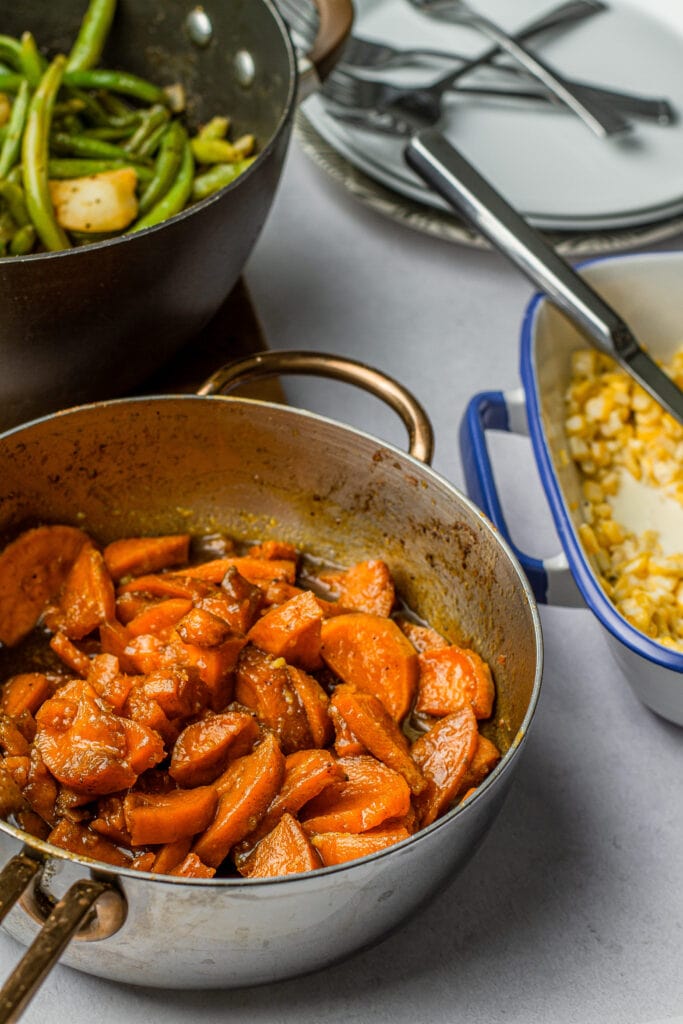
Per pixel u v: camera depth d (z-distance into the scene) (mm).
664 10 1190
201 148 1048
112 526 935
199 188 1043
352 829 820
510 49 1147
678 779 917
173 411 897
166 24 1064
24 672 894
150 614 890
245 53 1040
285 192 1142
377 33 1174
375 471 902
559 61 1166
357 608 915
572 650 958
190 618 847
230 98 1063
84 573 907
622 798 908
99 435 899
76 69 1058
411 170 1060
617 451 991
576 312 966
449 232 1085
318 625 870
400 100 1118
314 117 1112
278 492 931
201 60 1064
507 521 1004
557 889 876
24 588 908
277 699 857
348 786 836
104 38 1068
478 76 1150
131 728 816
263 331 1039
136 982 812
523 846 888
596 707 938
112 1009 830
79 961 803
